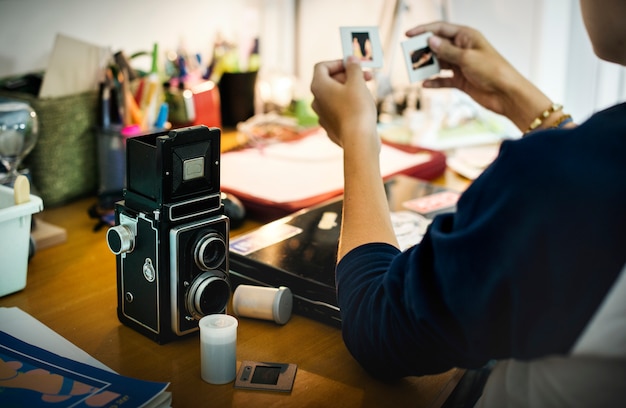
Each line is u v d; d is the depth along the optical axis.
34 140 1.12
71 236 1.13
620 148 0.49
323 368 0.78
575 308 0.48
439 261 0.56
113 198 1.23
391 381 0.76
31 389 0.69
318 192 1.23
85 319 0.88
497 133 1.69
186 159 0.77
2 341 0.78
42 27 1.33
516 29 1.68
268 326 0.88
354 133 0.81
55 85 1.22
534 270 0.49
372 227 0.74
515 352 0.52
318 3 1.80
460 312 0.54
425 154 1.46
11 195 0.92
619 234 0.47
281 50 1.84
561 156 0.50
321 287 0.87
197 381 0.75
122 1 1.45
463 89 1.12
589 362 0.50
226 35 1.70
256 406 0.71
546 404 0.54
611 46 0.61
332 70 0.93
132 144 0.79
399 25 1.71
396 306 0.61
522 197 0.50
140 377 0.76
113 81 1.28
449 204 1.18
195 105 1.47
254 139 1.52
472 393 0.76
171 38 1.57
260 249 0.98
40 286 0.96
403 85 1.76
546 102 1.03
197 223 0.79
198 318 0.82
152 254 0.79
